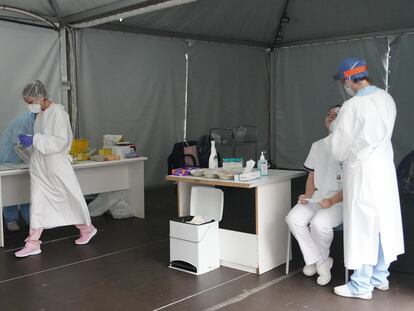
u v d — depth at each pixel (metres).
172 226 3.42
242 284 3.11
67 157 3.95
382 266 2.90
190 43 6.85
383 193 2.71
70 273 3.39
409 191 4.56
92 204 5.21
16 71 5.05
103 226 4.74
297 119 7.80
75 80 5.57
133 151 5.10
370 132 2.68
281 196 3.42
